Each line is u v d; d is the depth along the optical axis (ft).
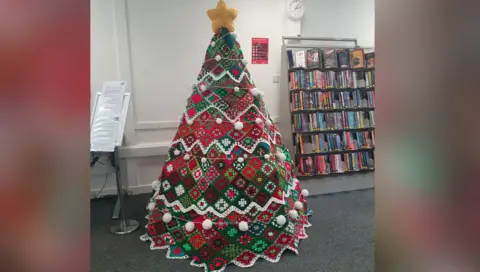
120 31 11.37
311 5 13.65
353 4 14.28
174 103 12.35
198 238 7.29
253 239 7.32
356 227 9.11
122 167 11.87
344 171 12.40
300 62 12.06
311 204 11.10
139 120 12.02
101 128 9.18
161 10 11.89
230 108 8.19
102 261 7.29
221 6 8.52
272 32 13.24
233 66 8.47
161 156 12.35
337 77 12.29
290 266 7.05
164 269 6.97
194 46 12.38
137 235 8.65
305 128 11.96
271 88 13.42
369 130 12.74
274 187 7.72
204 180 7.61
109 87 9.89
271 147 8.30
